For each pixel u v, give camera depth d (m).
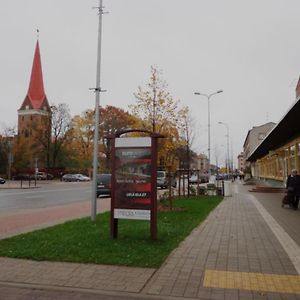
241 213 15.61
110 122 77.56
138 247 8.33
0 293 5.66
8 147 71.00
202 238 9.70
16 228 11.72
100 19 13.69
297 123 21.98
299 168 25.92
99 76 13.51
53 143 80.25
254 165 78.06
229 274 6.50
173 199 22.27
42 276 6.41
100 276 6.39
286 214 15.25
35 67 103.88
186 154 46.56
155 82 35.78
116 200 9.30
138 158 9.23
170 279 6.22
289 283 6.03
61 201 23.89
